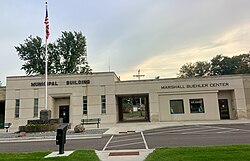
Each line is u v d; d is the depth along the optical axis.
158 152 9.32
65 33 49.84
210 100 30.83
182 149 9.70
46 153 10.26
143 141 14.25
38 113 31.94
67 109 33.47
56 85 32.66
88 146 13.15
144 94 32.75
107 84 32.22
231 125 22.56
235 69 71.12
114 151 10.76
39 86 32.62
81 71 50.59
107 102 31.81
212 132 17.33
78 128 20.81
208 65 76.88
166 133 18.27
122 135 18.77
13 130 28.84
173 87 31.56
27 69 48.91
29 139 18.31
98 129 23.33
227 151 8.84
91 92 32.22
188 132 18.06
